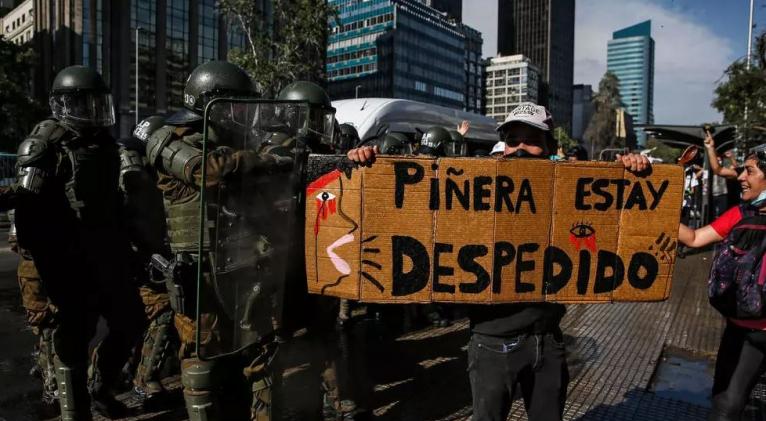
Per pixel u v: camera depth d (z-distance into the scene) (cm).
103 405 348
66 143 317
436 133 634
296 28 1930
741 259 276
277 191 257
